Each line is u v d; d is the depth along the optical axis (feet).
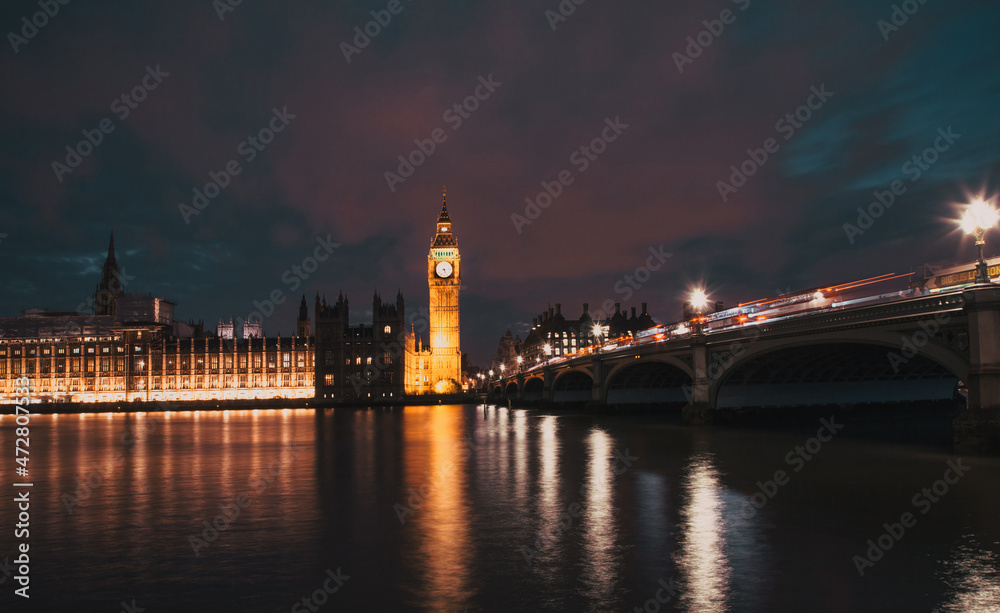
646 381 334.44
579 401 430.20
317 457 137.59
